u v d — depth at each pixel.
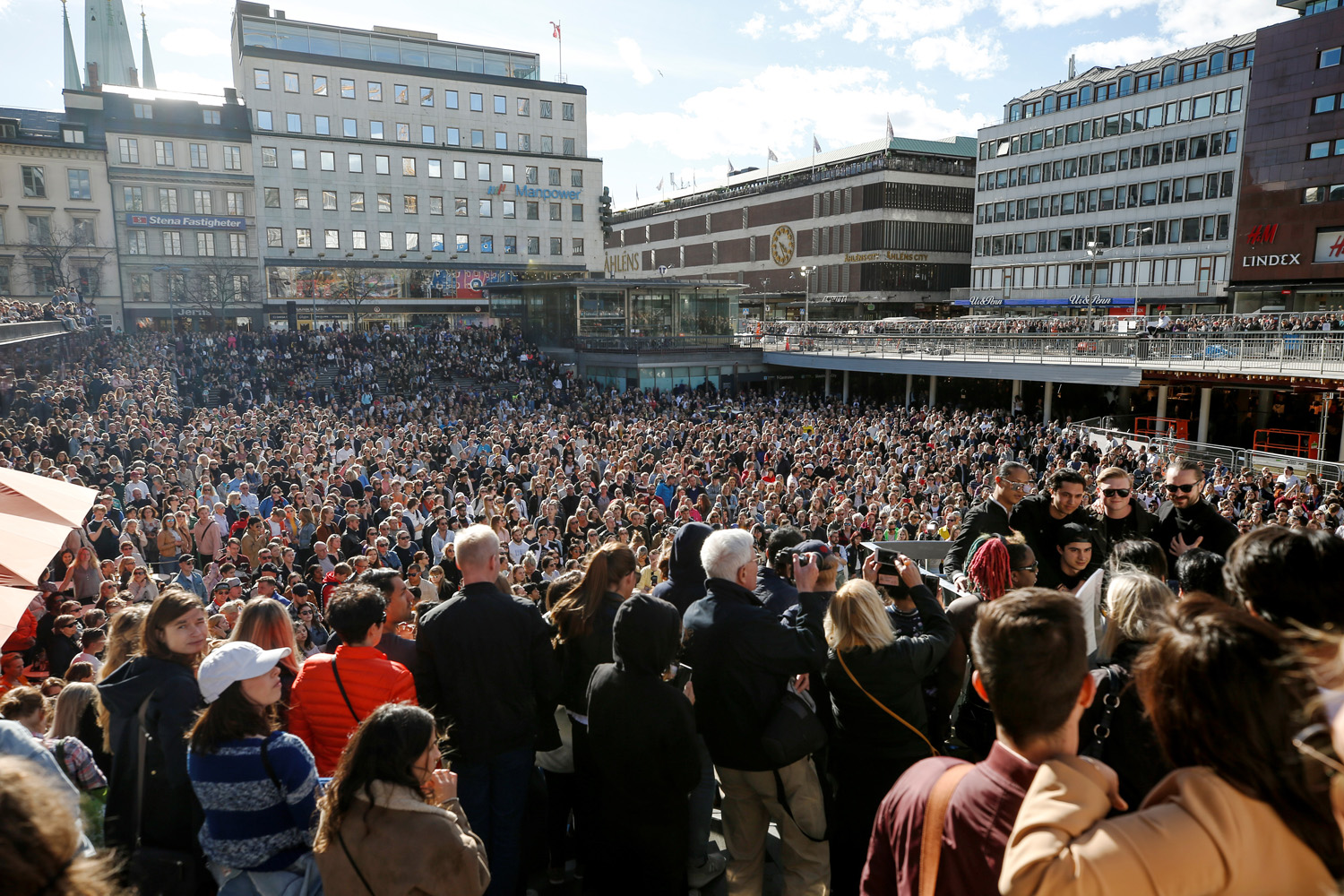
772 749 3.18
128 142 58.75
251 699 2.83
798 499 15.59
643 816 3.27
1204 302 58.69
